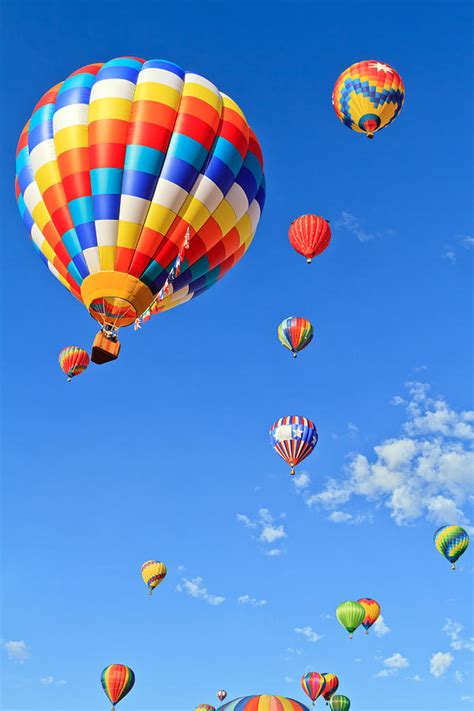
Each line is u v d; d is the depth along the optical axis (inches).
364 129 1194.0
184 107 998.4
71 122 988.6
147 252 959.0
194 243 994.1
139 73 1018.1
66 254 983.6
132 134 971.9
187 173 974.4
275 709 949.8
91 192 963.3
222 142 1010.1
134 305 957.8
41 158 1000.9
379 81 1168.2
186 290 1048.8
